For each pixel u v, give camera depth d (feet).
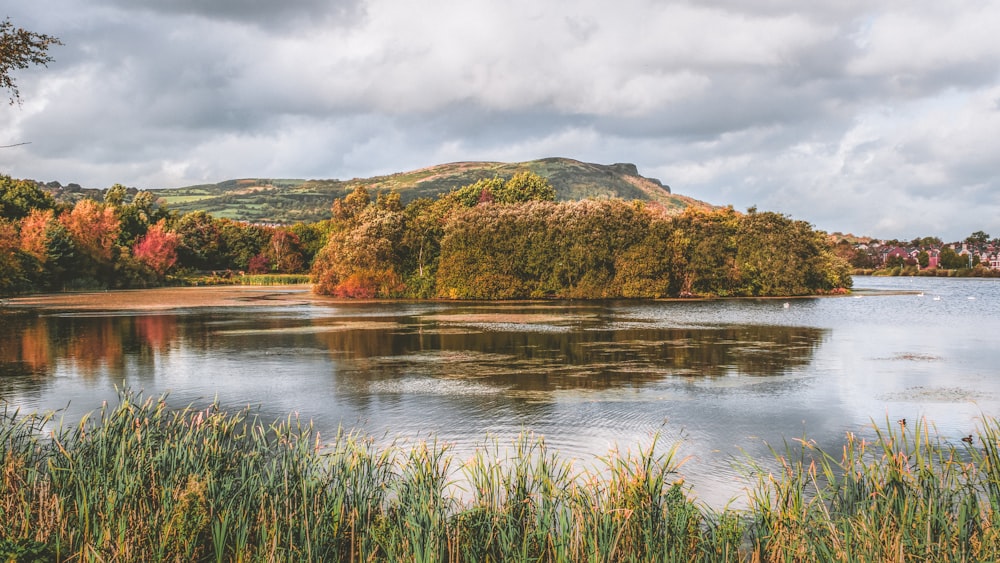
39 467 38.91
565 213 264.93
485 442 54.44
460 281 256.93
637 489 30.91
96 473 32.91
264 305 218.59
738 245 288.71
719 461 49.85
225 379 82.84
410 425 60.39
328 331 137.49
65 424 59.57
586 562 27.96
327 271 282.56
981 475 42.27
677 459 50.26
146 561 28.37
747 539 34.06
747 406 68.33
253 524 30.63
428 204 370.73
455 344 116.47
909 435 57.26
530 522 30.30
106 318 166.91
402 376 84.94
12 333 132.57
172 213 574.97
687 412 65.62
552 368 91.15
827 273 300.20
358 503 31.65
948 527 27.81
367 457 36.94
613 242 264.52
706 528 35.19
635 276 260.01
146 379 82.89
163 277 389.60
